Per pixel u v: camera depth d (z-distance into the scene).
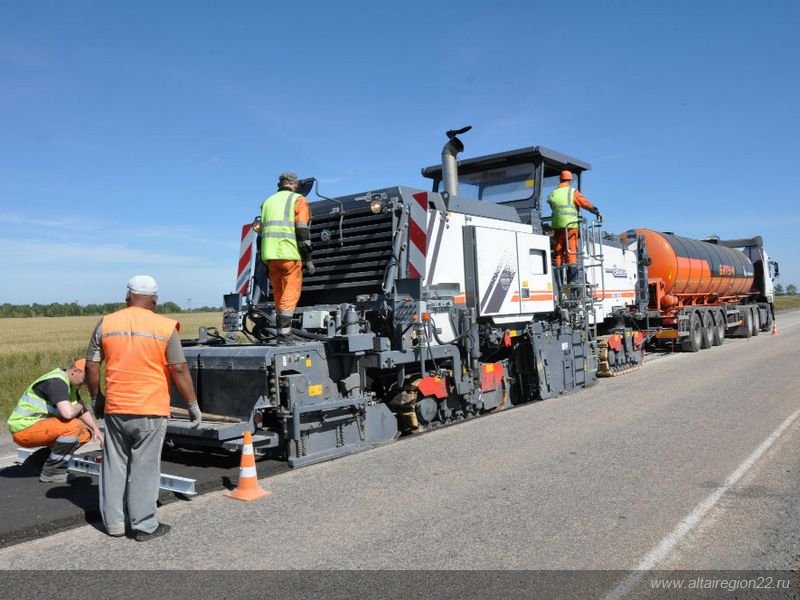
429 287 8.11
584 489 5.68
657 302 18.17
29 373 16.70
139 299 5.00
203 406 7.06
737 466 6.29
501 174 11.49
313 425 6.71
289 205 7.14
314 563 4.24
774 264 28.27
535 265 10.17
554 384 10.67
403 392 7.90
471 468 6.44
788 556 4.23
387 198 8.07
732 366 14.46
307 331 7.86
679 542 4.47
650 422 8.45
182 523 5.09
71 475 6.59
